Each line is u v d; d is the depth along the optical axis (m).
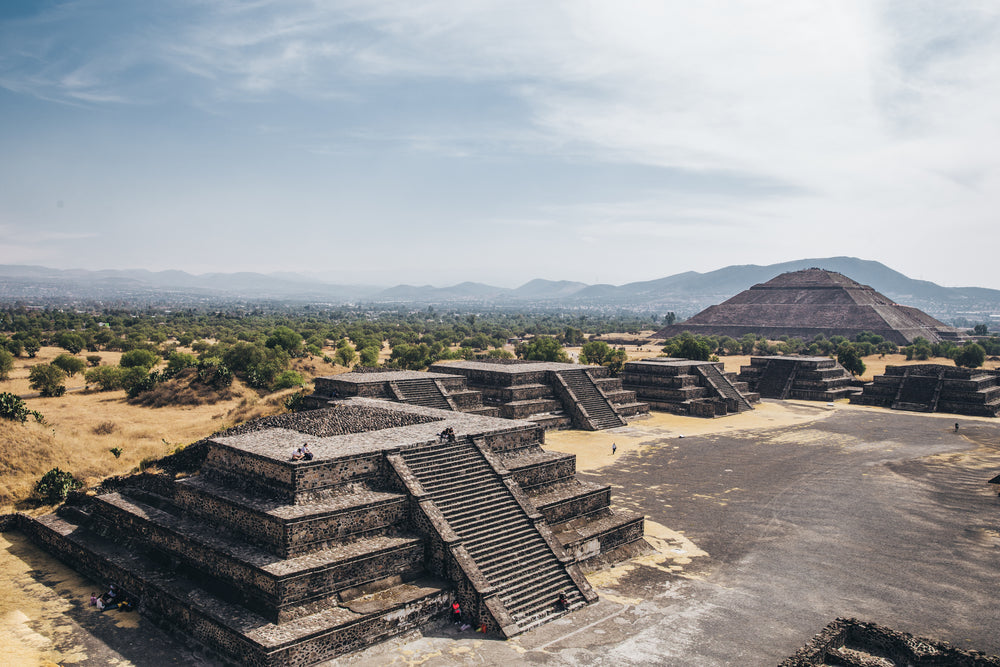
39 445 53.62
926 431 79.56
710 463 59.84
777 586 32.97
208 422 73.56
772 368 120.12
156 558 31.83
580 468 56.91
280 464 29.47
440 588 28.70
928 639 26.05
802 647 25.44
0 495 45.62
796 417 90.50
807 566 35.62
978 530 41.84
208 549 28.47
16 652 25.50
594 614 29.48
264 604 25.53
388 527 30.38
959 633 28.30
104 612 29.56
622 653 26.00
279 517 26.86
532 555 31.67
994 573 34.94
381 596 27.64
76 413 77.69
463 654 25.66
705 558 36.69
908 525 42.75
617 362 115.50
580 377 83.38
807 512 45.31
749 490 50.69
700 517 43.91
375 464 32.19
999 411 94.06
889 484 53.25
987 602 31.39
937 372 101.62
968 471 58.16
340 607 26.47
